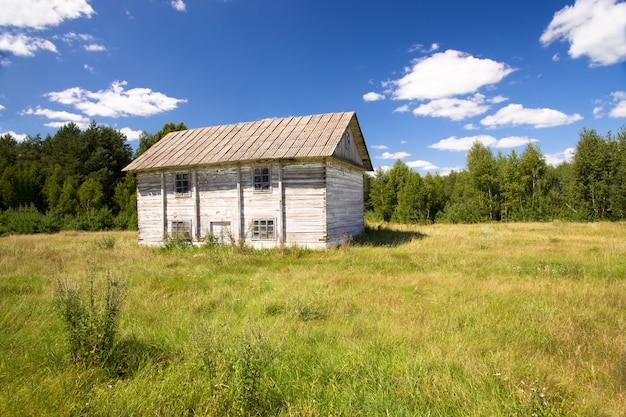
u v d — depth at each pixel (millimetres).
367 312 6844
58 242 22250
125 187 47125
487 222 39219
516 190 40250
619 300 7176
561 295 7660
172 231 20188
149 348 5121
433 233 24375
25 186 44625
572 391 3791
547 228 26750
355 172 23344
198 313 7023
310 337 5582
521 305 7086
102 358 4598
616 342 5004
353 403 3715
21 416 3412
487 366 4332
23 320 6359
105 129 57719
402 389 3906
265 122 22234
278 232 17766
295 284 9273
